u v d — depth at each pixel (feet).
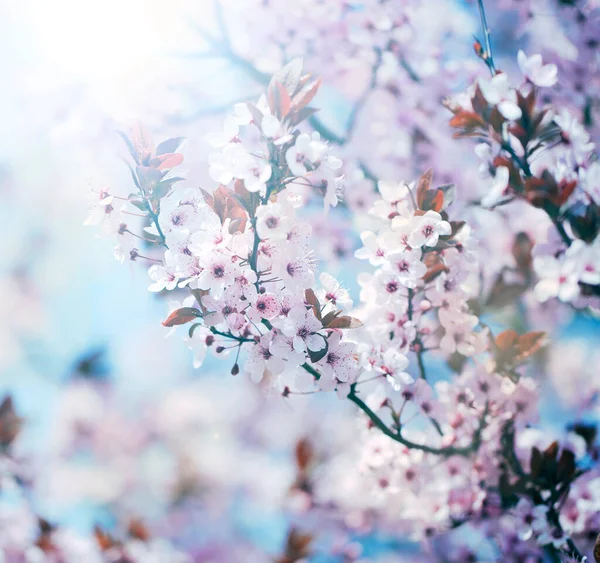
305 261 2.16
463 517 2.65
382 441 2.61
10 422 3.60
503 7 3.62
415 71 3.70
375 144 3.93
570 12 3.28
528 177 2.45
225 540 6.68
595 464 2.70
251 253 2.15
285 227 2.12
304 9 3.63
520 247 2.89
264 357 2.18
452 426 2.55
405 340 2.38
